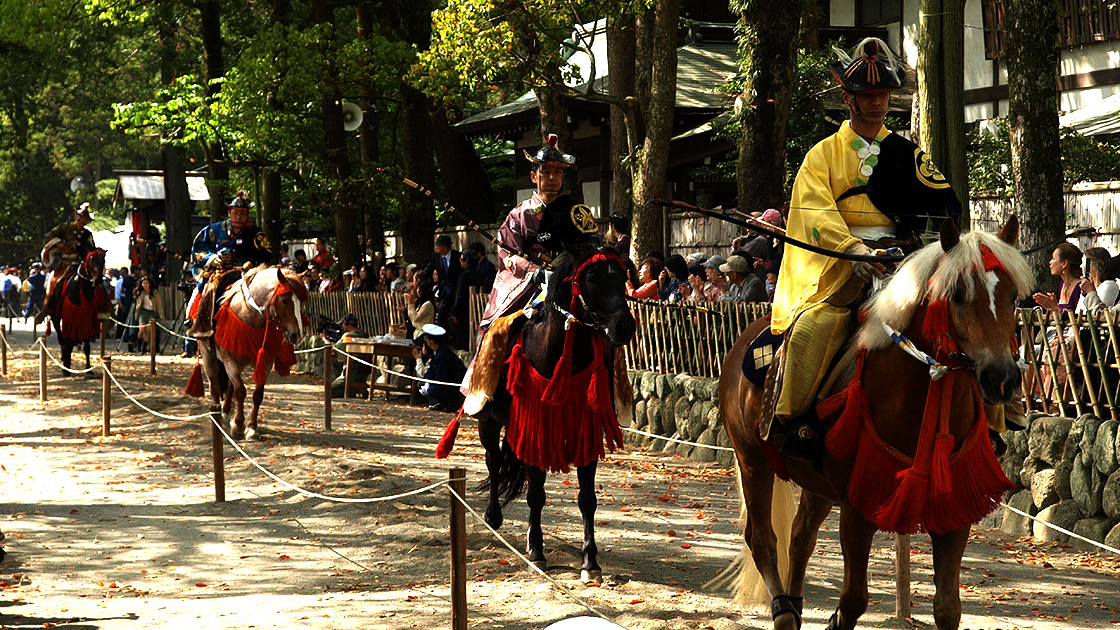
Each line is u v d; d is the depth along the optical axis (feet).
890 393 15.34
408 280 61.31
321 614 20.58
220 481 31.48
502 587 22.21
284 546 26.13
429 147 82.79
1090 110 56.75
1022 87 38.45
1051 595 21.42
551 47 55.21
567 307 22.13
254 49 75.31
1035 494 26.61
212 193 118.52
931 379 14.78
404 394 56.18
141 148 163.84
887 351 15.46
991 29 66.13
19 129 155.84
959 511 14.89
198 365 45.62
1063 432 25.99
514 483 25.77
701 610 20.52
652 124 52.16
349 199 81.30
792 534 18.49
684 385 38.78
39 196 196.75
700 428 37.81
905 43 73.20
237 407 41.98
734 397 18.62
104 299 69.67
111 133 179.63
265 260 45.88
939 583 15.12
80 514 30.04
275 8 88.07
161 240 121.80
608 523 28.07
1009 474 27.58
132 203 122.01
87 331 68.69
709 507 30.07
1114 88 60.85
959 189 43.01
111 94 129.90
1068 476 25.91
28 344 100.89
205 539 26.99
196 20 102.99
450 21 54.34
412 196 81.92
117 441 42.91
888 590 22.11
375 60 72.74
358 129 83.97
